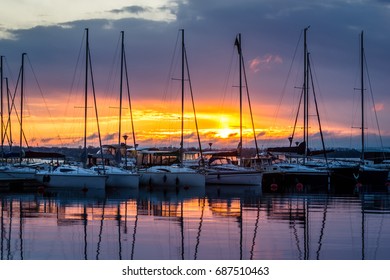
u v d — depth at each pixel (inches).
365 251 880.3
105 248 899.4
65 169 2108.8
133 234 1018.1
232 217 1242.0
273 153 2642.7
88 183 2065.7
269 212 1336.1
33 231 1042.7
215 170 2343.8
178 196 1798.7
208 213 1314.0
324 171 2358.5
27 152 2372.0
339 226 1115.3
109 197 1750.7
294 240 966.4
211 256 847.7
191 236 999.0
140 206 1467.8
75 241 952.3
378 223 1159.6
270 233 1031.0
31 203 1536.7
